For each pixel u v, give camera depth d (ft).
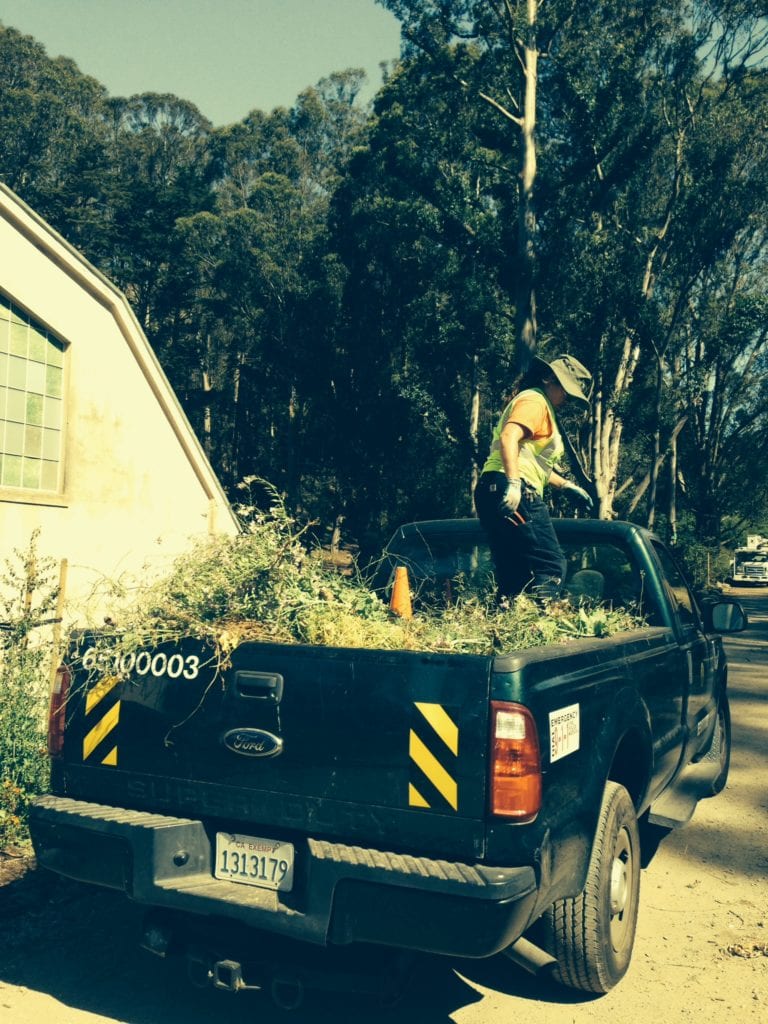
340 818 10.91
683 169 106.42
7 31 200.34
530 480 16.12
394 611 15.11
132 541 41.47
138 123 209.05
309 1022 12.41
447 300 119.24
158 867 11.44
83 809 12.21
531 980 13.75
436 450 130.31
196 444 44.91
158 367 42.24
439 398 110.52
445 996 13.20
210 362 185.16
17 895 15.62
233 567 12.92
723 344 109.81
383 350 134.31
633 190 107.86
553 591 15.71
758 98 105.29
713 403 160.45
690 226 104.94
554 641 13.41
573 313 102.68
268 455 165.78
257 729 11.35
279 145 193.67
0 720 18.67
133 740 12.17
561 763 11.18
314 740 11.07
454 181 105.60
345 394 137.39
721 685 23.36
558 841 11.01
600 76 101.19
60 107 191.21
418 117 108.37
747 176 105.19
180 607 12.67
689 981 13.75
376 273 136.46
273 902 11.00
